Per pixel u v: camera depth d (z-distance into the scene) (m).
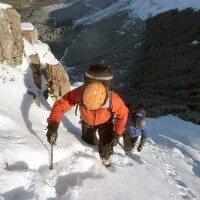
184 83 60.75
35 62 8.05
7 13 7.20
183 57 78.50
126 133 6.47
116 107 4.38
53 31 125.50
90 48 102.44
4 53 7.02
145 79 70.38
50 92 8.50
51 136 4.16
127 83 70.00
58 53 101.81
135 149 7.30
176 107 25.56
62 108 4.36
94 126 4.74
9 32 7.20
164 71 72.19
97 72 4.14
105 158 4.78
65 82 8.96
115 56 91.00
